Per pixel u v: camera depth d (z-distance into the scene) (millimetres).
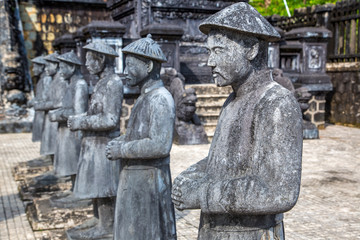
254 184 1857
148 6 13414
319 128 12484
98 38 10031
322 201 5754
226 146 2043
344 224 4883
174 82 10047
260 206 1851
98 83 4195
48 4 17312
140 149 3074
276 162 1854
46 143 7078
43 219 5078
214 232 2090
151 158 3156
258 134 1917
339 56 14062
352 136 11273
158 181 3230
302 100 10602
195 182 2082
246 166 1966
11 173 7965
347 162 8078
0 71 13984
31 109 13969
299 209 5438
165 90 3211
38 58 9445
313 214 5238
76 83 4883
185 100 9633
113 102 4070
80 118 4148
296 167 1866
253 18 1982
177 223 5027
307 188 6367
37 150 10266
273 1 23422
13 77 13969
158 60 3197
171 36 10594
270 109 1898
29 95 14375
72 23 17750
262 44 2055
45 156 8422
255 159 1916
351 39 13641
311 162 8094
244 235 2027
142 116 3168
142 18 13477
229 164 2016
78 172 4348
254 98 1999
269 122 1887
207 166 2176
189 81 12875
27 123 13578
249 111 1979
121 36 10211
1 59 14094
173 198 2135
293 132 1874
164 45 10594
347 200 5781
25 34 17062
